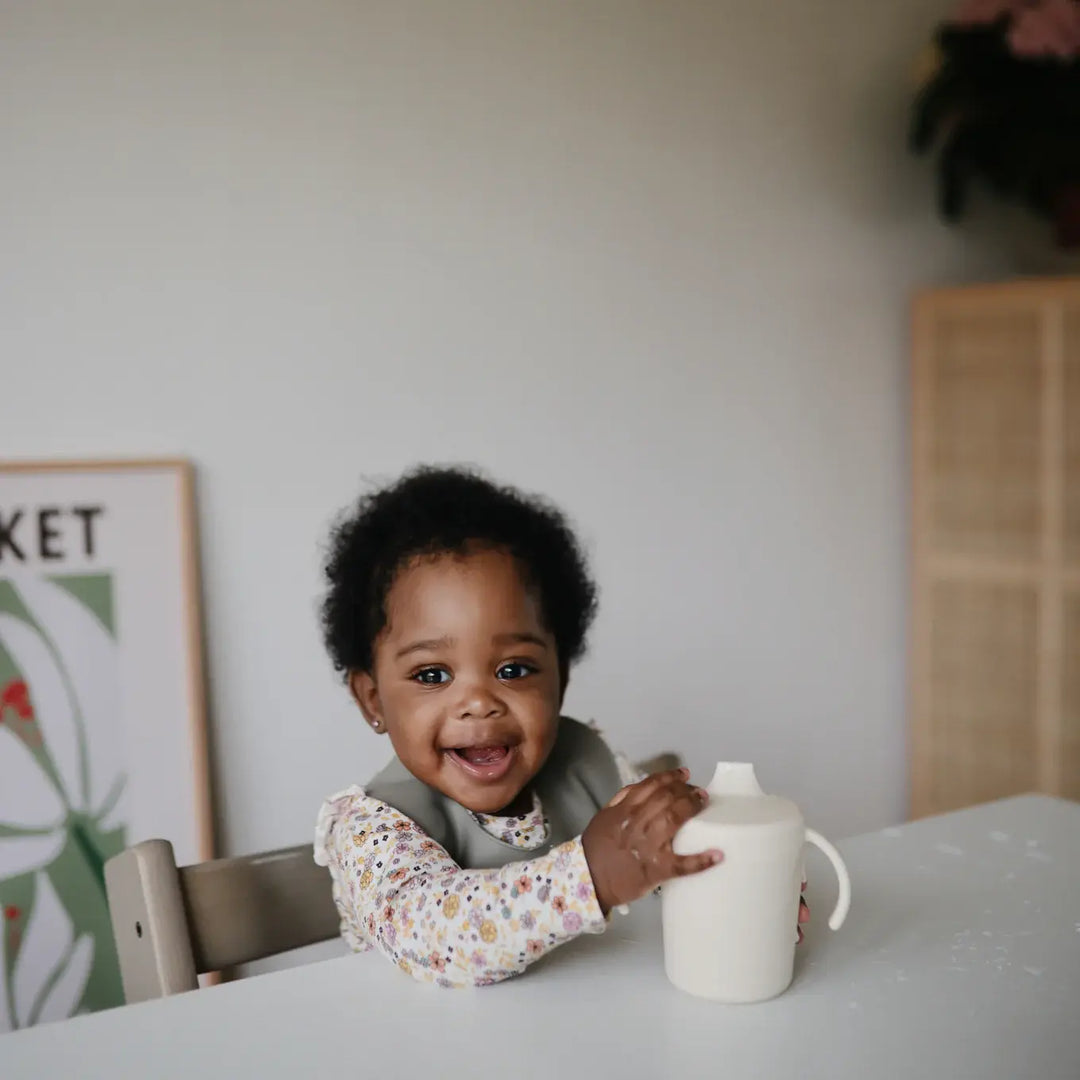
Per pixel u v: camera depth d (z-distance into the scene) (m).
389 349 1.81
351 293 1.77
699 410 2.13
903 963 0.84
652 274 2.05
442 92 1.82
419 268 1.83
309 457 1.76
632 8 1.99
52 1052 0.72
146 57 1.61
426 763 0.94
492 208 1.88
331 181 1.75
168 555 1.64
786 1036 0.73
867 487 2.37
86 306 1.59
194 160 1.65
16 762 1.56
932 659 2.39
